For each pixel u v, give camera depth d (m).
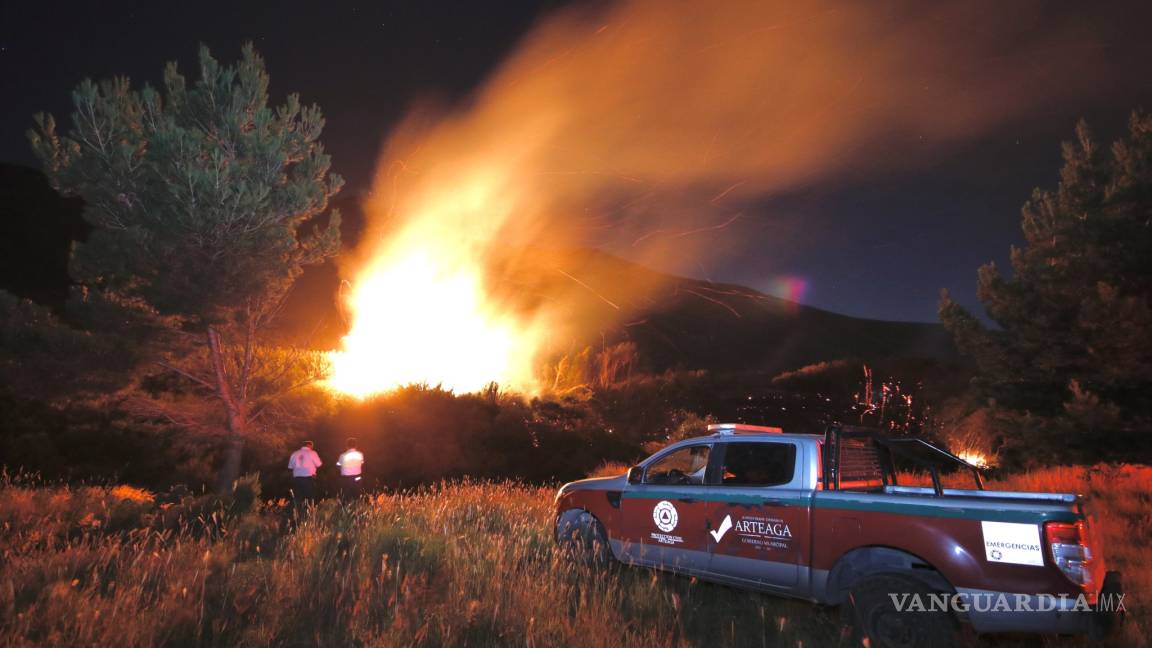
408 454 17.69
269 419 14.71
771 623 5.57
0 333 12.27
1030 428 11.60
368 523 8.10
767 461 6.00
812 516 5.45
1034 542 4.52
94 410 15.81
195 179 12.24
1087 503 4.96
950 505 4.86
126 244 12.30
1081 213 11.48
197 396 15.39
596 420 25.08
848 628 5.09
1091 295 10.95
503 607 5.21
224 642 4.58
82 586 5.30
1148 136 11.31
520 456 19.81
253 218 12.96
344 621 4.94
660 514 6.46
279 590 5.30
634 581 6.37
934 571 4.95
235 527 8.14
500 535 7.28
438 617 4.91
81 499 8.88
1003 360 12.13
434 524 7.92
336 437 17.20
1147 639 5.00
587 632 4.80
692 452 7.14
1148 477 11.31
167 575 5.52
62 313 31.70
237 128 13.44
